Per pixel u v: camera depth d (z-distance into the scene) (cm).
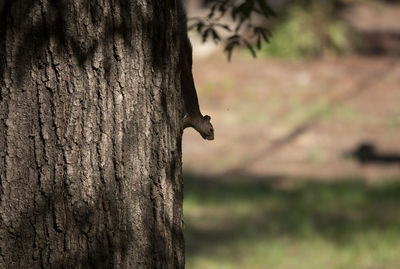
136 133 445
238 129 2478
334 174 1953
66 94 426
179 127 474
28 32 420
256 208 1614
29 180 427
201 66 3136
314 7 3391
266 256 1291
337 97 2834
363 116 2603
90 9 427
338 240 1396
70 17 423
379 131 2433
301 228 1454
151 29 447
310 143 2314
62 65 424
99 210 438
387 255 1303
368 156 2156
